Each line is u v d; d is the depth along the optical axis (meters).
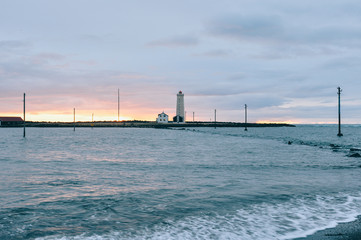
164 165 21.38
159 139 61.72
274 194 12.22
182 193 12.36
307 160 24.98
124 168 19.80
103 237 7.54
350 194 12.24
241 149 36.41
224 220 8.90
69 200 11.18
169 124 198.62
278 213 9.60
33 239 7.38
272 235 7.73
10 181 14.96
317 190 13.01
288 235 7.73
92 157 26.77
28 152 31.42
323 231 8.00
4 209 9.98
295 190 13.00
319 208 10.20
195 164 21.95
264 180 15.40
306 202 10.96
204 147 39.66
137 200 11.20
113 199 11.34
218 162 23.20
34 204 10.62
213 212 9.70
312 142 53.16
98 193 12.34
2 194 12.12
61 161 23.66
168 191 12.73
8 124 194.50
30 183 14.45
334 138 70.06
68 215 9.34
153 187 13.53
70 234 7.73
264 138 67.69
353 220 8.94
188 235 7.70
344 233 7.84
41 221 8.77
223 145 43.78
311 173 17.89
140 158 26.06
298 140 59.81
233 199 11.38
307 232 7.93
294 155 29.25
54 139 60.56
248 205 10.55
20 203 10.76
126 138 65.56
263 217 9.20
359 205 10.58
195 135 83.12
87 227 8.26
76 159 25.14
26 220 8.85
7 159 24.84
